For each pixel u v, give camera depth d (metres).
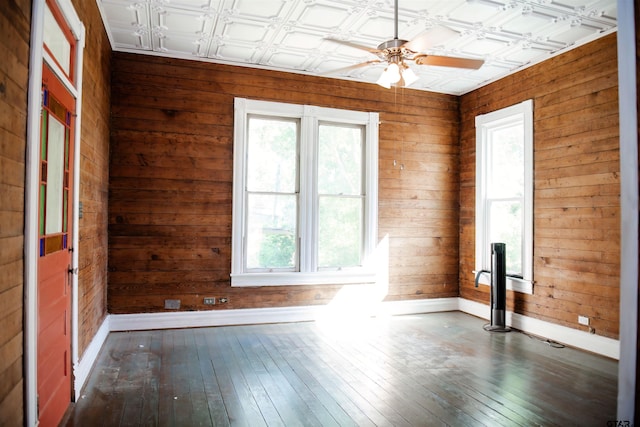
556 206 4.41
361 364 3.61
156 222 4.62
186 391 3.00
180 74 4.73
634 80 1.55
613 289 3.82
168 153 4.67
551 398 2.96
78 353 2.99
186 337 4.33
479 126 5.49
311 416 2.66
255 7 3.64
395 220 5.57
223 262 4.83
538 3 3.48
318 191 5.26
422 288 5.68
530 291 4.67
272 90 5.05
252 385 3.13
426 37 2.81
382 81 3.07
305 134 5.15
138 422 2.55
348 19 3.83
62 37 2.53
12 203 1.68
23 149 1.79
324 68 5.07
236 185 4.86
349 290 5.34
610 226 3.86
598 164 3.98
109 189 4.47
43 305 2.15
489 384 3.20
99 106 3.79
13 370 1.69
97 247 3.78
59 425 2.48
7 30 1.59
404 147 5.63
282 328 4.76
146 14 3.79
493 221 5.35
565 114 4.33
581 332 4.09
